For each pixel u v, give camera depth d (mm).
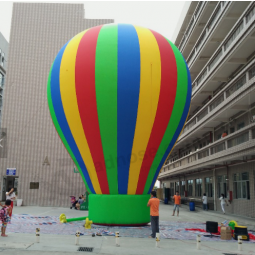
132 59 11641
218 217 19141
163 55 12180
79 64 11852
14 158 25812
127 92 11391
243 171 19969
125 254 7758
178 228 13109
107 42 11930
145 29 13086
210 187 26750
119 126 11547
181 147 37625
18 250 7770
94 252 7844
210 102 23766
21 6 28078
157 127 11805
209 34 24328
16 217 15758
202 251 8383
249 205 19000
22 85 26891
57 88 12453
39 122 26469
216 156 21359
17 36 27578
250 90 16406
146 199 12750
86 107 11586
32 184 25516
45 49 27547
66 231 11219
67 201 25297
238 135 18469
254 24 16094
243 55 20188
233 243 9805
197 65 29828
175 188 41500
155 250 8328
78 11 28172
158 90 11617
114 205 12367
